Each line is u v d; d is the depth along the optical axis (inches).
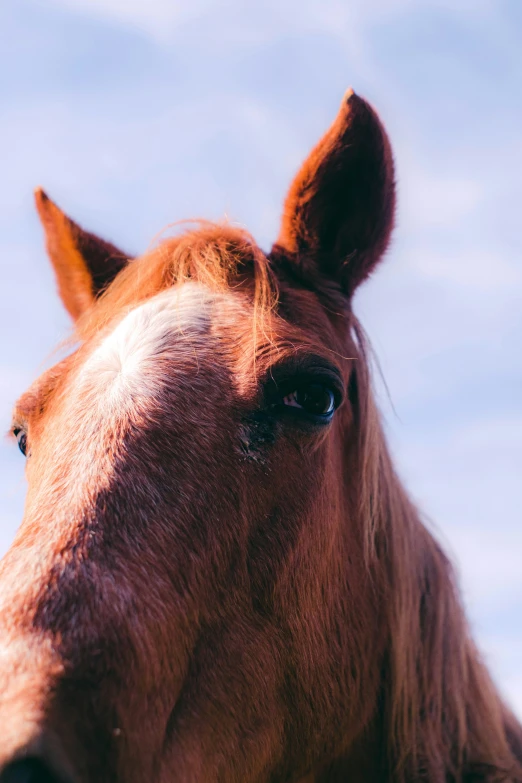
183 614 88.5
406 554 126.5
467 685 128.9
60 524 85.1
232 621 95.7
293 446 102.2
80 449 93.0
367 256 129.8
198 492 93.0
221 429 97.3
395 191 128.0
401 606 123.0
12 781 65.1
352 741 118.6
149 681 81.8
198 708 90.0
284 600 101.2
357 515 121.0
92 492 88.1
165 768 83.2
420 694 124.2
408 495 138.3
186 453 94.0
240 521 96.5
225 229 127.6
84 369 103.6
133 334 105.0
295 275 128.0
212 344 104.0
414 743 121.1
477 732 126.4
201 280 114.8
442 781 119.3
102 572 81.9
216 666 93.1
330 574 111.7
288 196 129.0
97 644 76.5
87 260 147.6
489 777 121.2
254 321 106.0
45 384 110.9
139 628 81.4
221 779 92.7
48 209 148.2
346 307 128.1
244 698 95.7
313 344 108.9
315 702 107.5
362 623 118.4
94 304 136.6
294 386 103.1
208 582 92.7
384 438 132.0
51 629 75.4
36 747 66.4
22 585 78.6
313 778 120.4
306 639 105.3
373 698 120.2
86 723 72.3
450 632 130.2
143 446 92.7
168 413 95.6
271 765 103.0
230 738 93.9
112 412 95.5
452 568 138.1
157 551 87.2
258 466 98.5
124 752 76.0
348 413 124.0
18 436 122.8
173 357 101.0
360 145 124.3
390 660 121.5
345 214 129.7
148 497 89.7
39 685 70.7
